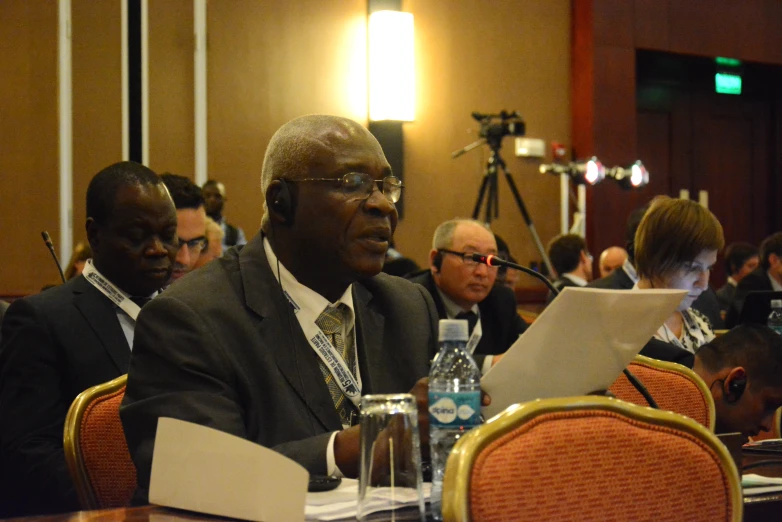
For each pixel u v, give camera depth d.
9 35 4.70
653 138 7.16
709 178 7.37
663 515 1.15
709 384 2.04
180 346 1.56
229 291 1.67
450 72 5.93
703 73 7.29
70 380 2.26
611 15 6.34
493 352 3.58
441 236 3.48
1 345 2.33
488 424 1.07
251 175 5.33
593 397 1.15
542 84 6.25
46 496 2.08
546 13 6.26
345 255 1.67
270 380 1.60
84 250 3.56
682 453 1.17
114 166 2.41
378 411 1.21
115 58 4.92
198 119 5.12
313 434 1.61
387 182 1.69
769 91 7.58
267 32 5.37
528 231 6.14
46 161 4.76
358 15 5.62
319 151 1.66
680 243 2.51
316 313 1.72
